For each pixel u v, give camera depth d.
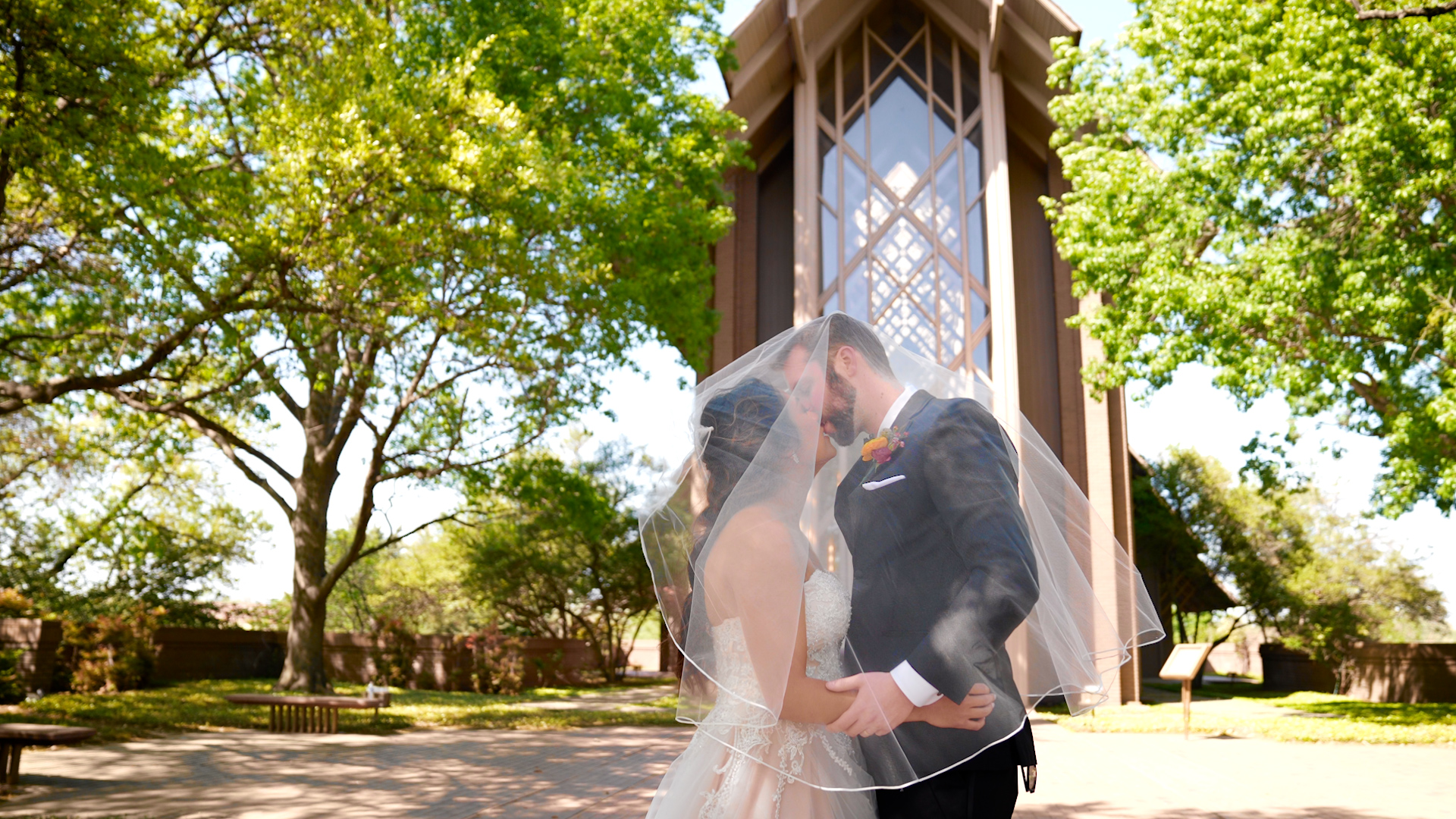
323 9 11.24
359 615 34.41
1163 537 26.81
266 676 24.52
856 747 2.21
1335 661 23.95
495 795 7.78
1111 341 15.67
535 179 12.00
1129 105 15.98
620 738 12.80
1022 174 20.73
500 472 18.19
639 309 15.60
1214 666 39.34
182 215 10.12
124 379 11.45
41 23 8.39
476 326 12.55
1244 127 14.71
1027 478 2.42
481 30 15.45
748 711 2.10
